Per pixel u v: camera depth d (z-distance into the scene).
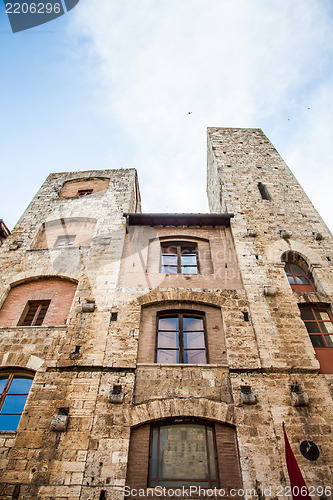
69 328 11.63
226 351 11.10
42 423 9.35
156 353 11.33
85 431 9.13
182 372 10.46
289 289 13.14
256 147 23.67
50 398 9.86
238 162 21.73
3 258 15.34
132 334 11.39
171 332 12.00
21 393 10.47
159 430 9.55
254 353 10.91
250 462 8.59
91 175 21.84
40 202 19.45
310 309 12.97
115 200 18.73
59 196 20.52
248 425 9.27
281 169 21.05
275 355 10.87
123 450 8.78
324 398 9.96
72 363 10.56
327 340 12.06
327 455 8.80
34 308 13.35
